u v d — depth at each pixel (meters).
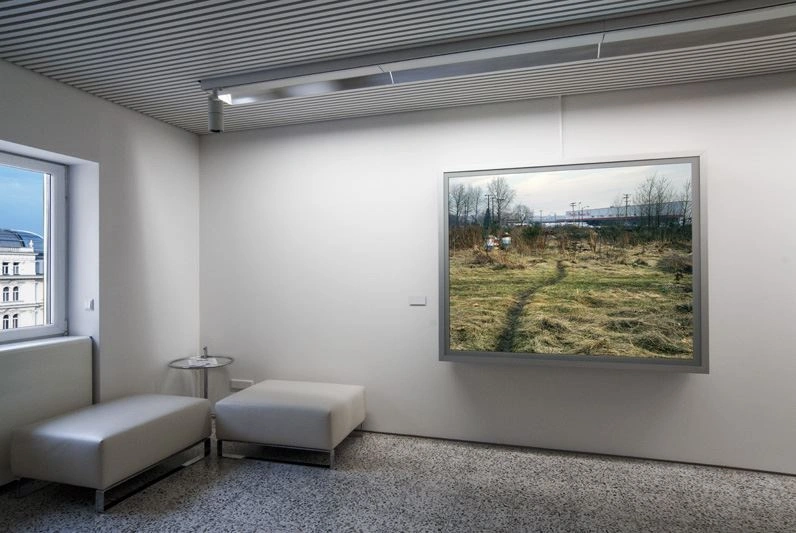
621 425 3.73
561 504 2.99
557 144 3.88
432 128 4.19
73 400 3.58
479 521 2.79
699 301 3.40
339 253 4.44
